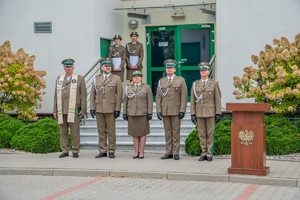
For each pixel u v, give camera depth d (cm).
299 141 1301
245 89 1393
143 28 1827
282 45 1384
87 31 1653
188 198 913
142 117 1281
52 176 1145
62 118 1309
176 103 1255
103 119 1303
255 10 1532
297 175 1052
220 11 1555
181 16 1789
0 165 1209
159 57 1830
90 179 1102
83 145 1464
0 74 1511
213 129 1234
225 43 1553
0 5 1714
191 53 1800
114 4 1784
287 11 1514
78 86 1311
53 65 1681
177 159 1259
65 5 1667
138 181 1071
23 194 955
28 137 1419
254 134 1062
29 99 1544
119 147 1440
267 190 977
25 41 1700
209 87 1231
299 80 1314
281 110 1345
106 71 1308
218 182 1056
